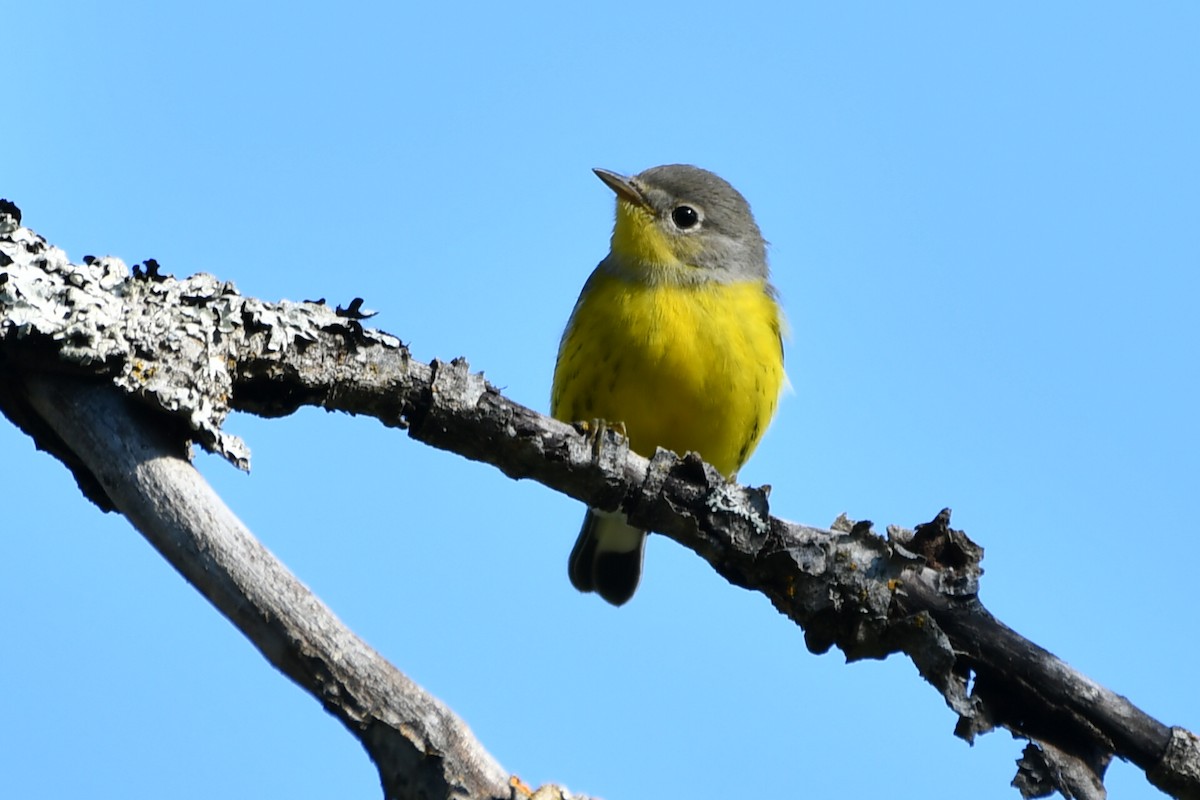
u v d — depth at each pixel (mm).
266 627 7414
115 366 8320
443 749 7230
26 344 8164
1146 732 9547
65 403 8227
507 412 9719
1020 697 9828
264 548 7629
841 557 9906
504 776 7297
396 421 9688
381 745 7266
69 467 8648
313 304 9414
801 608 9969
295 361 9219
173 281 8859
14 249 8461
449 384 9609
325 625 7402
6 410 8531
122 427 8172
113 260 8773
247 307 9047
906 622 9852
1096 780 9625
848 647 10023
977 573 9906
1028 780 9680
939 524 10031
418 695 7316
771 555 9938
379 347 9477
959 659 9906
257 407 9297
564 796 7250
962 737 9789
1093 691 9641
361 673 7309
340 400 9461
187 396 8383
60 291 8344
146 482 7922
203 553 7629
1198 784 9492
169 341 8531
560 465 9859
